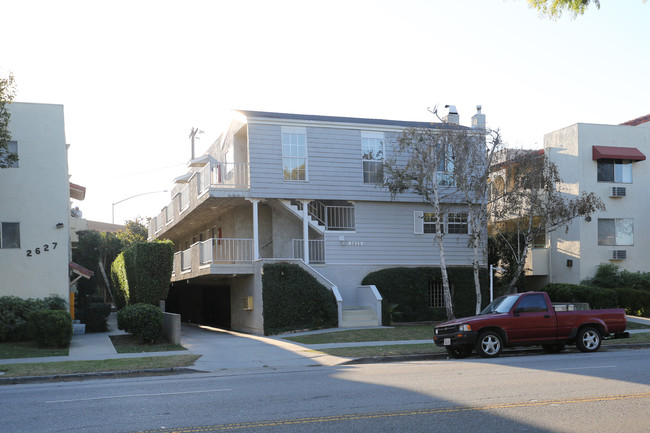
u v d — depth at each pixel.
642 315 29.52
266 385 11.85
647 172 33.25
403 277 27.81
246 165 26.34
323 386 11.40
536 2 11.84
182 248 41.69
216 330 29.22
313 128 26.78
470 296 28.86
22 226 23.55
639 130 33.28
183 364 15.97
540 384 10.86
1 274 23.14
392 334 22.22
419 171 24.97
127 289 26.98
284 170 26.25
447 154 25.50
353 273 27.47
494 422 8.03
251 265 25.78
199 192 28.00
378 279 27.45
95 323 26.52
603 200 32.31
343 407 9.17
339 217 27.95
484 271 29.33
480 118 30.27
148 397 10.62
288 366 15.95
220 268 25.14
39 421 8.66
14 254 23.38
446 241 29.03
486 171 24.88
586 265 31.77
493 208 26.14
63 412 9.31
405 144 24.70
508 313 16.84
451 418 8.28
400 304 27.61
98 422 8.50
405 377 12.27
